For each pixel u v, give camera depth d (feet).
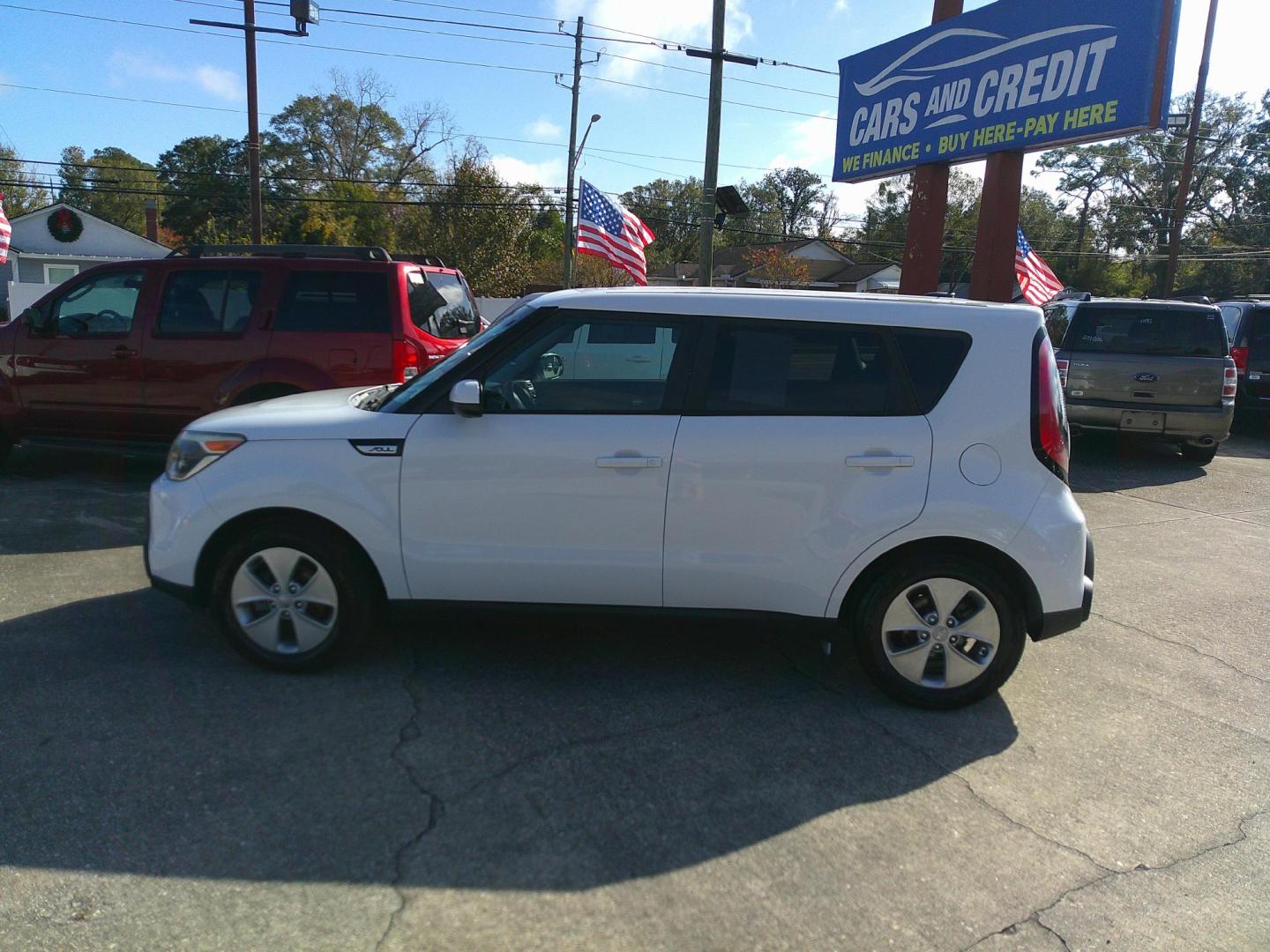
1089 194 182.09
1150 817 10.46
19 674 13.00
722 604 12.80
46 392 24.23
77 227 117.39
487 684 13.24
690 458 12.37
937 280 44.57
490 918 8.32
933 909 8.70
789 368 12.62
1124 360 32.65
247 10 67.62
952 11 41.96
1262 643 16.29
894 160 45.19
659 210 250.57
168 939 7.91
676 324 12.78
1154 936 8.45
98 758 10.81
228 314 23.41
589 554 12.66
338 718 12.01
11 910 8.18
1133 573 20.56
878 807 10.44
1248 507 27.76
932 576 12.46
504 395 12.80
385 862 9.06
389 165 206.28
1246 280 170.30
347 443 12.80
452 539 12.78
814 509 12.36
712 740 11.85
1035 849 9.75
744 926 8.36
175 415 23.75
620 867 9.14
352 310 23.16
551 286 128.57
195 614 15.43
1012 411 12.31
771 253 170.71
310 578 13.10
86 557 18.43
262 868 8.90
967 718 12.78
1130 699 13.67
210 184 212.23
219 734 11.47
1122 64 33.40
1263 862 9.65
